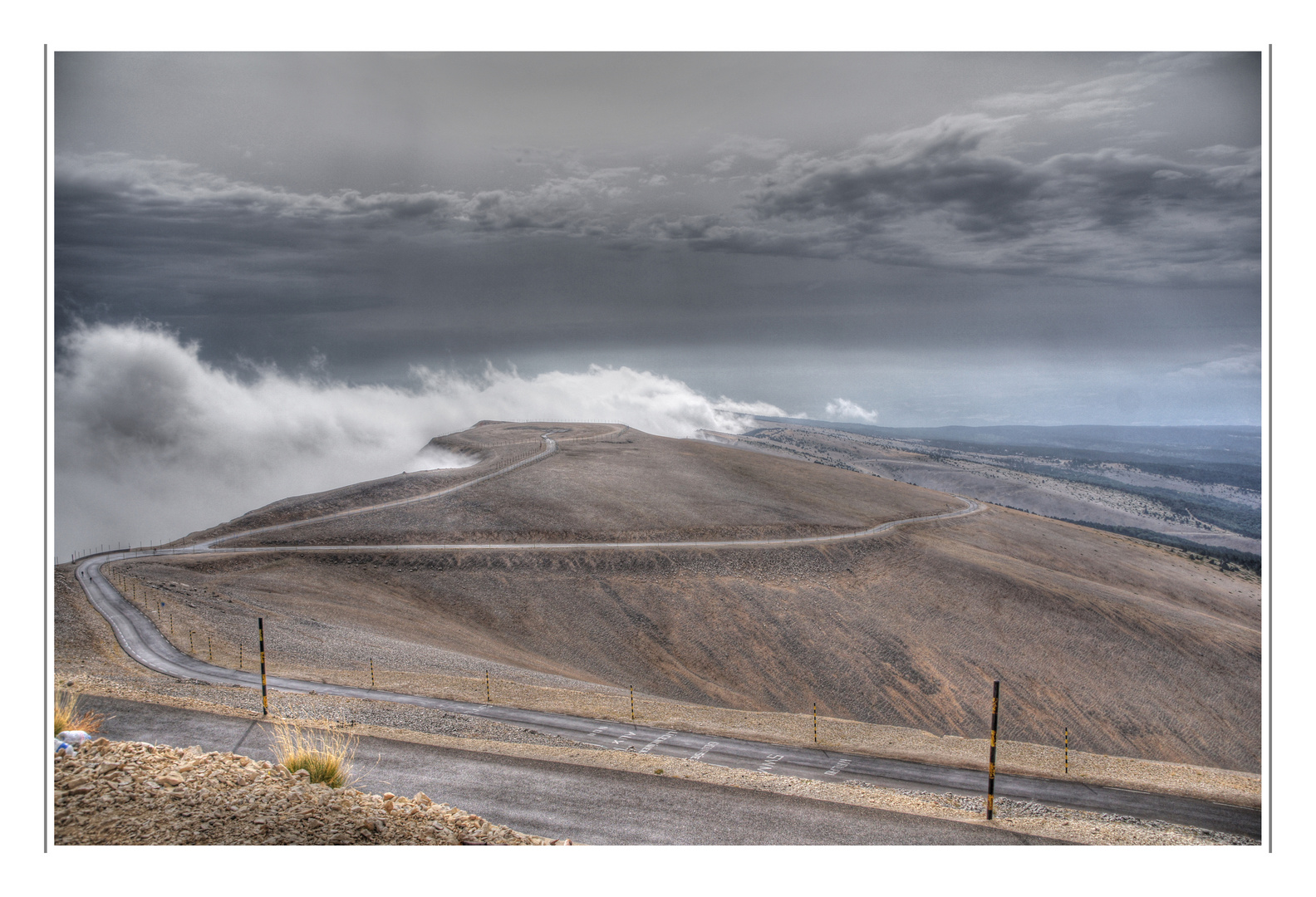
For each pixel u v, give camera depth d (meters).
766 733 27.48
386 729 18.59
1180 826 20.67
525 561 95.62
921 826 14.49
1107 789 23.38
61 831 9.59
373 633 54.06
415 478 132.38
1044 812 20.86
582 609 87.25
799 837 13.64
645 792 15.05
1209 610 123.81
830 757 25.42
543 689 31.56
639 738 25.84
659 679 77.19
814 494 153.00
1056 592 108.25
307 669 33.66
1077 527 164.38
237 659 34.88
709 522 120.56
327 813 10.62
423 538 100.31
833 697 80.56
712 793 15.23
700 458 171.12
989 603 103.12
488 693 30.22
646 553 102.75
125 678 25.17
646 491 135.00
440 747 16.83
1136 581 130.75
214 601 52.53
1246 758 81.62
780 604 94.50
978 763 25.22
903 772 24.31
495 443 188.25
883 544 118.69
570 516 115.75
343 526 102.12
